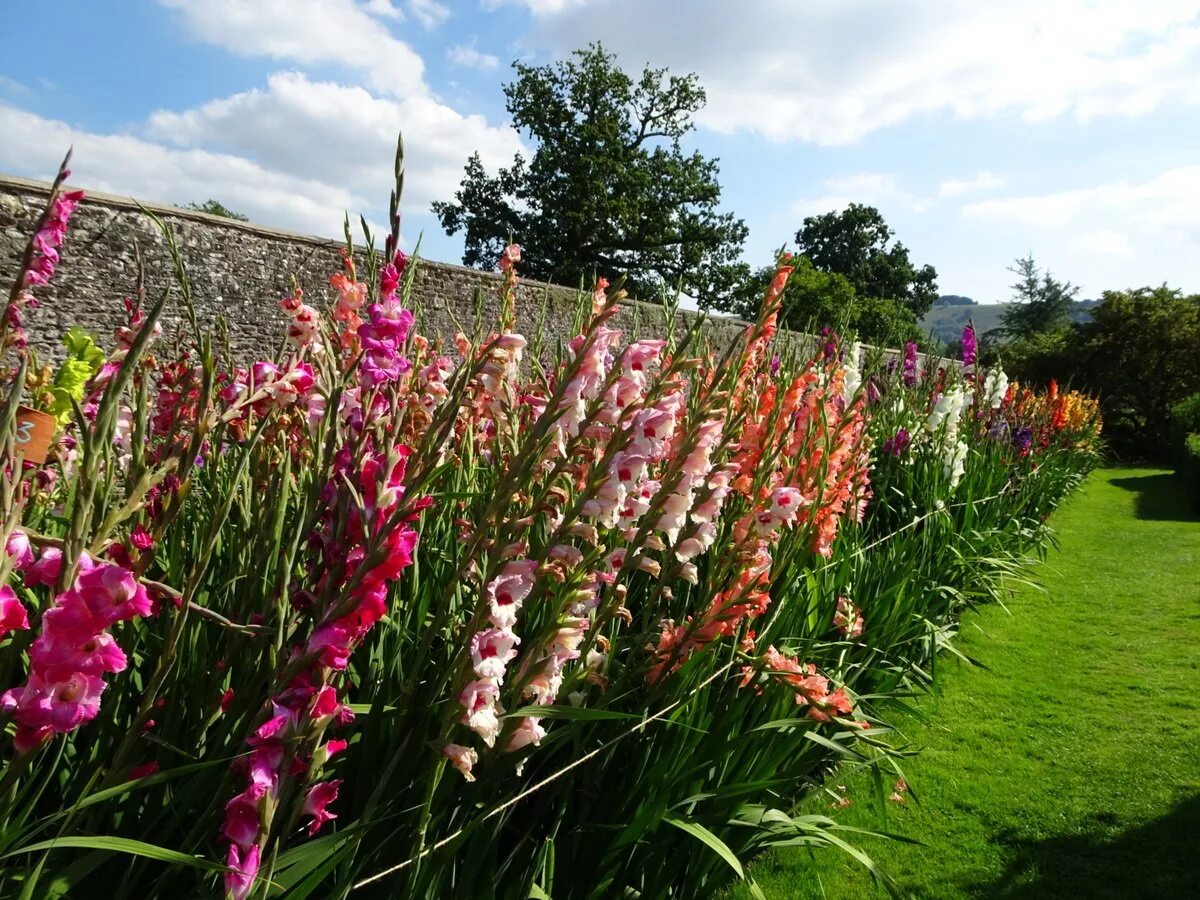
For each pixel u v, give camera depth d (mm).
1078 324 32156
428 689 1939
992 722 4945
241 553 1868
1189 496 15805
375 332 1439
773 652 2727
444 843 1668
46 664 952
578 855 2354
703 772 2545
